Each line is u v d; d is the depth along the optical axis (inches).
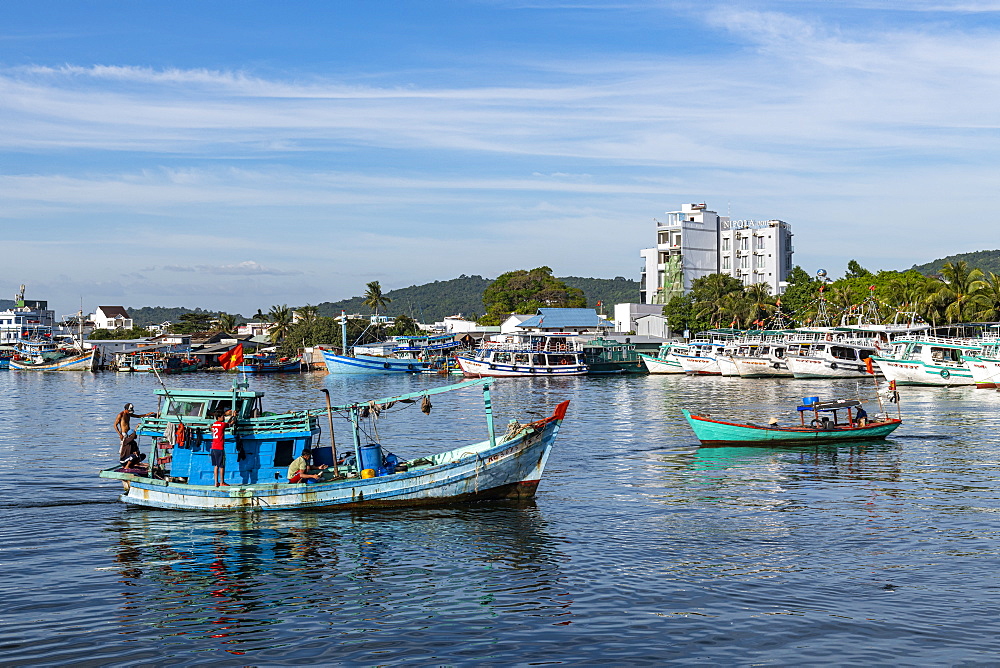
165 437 1171.3
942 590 817.5
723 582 848.3
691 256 6835.6
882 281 5684.1
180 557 945.5
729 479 1380.4
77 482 1365.7
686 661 671.1
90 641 717.3
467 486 1144.8
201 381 4623.5
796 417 2341.3
